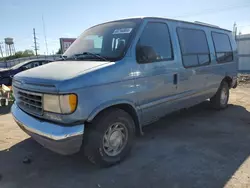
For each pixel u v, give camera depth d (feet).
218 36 18.39
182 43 13.91
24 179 9.81
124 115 10.68
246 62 58.65
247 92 29.45
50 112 9.14
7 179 9.79
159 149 12.39
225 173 9.89
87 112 9.14
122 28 11.85
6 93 24.47
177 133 14.78
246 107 21.35
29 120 9.96
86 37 13.17
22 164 11.07
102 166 10.47
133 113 11.25
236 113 19.29
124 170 10.34
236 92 29.53
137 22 11.78
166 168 10.41
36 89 9.43
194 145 12.85
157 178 9.64
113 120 10.27
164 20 13.03
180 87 13.79
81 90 8.89
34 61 39.63
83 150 10.32
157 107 12.36
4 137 14.49
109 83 9.75
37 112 9.75
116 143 10.74
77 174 10.14
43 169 10.61
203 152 11.94
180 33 13.94
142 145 12.93
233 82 20.89
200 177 9.63
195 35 15.40
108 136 10.36
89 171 10.35
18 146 13.09
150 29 12.01
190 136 14.24
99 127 9.87
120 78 10.16
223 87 19.66
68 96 8.63
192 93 15.05
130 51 10.75
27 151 12.44
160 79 12.19
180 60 13.57
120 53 10.65
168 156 11.57
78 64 10.40
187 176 9.73
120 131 10.84
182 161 11.02
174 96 13.43
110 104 9.85
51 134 8.84
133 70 10.73
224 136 14.15
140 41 11.32
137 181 9.47
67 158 11.59
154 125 16.37
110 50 11.12
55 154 12.05
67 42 50.75
